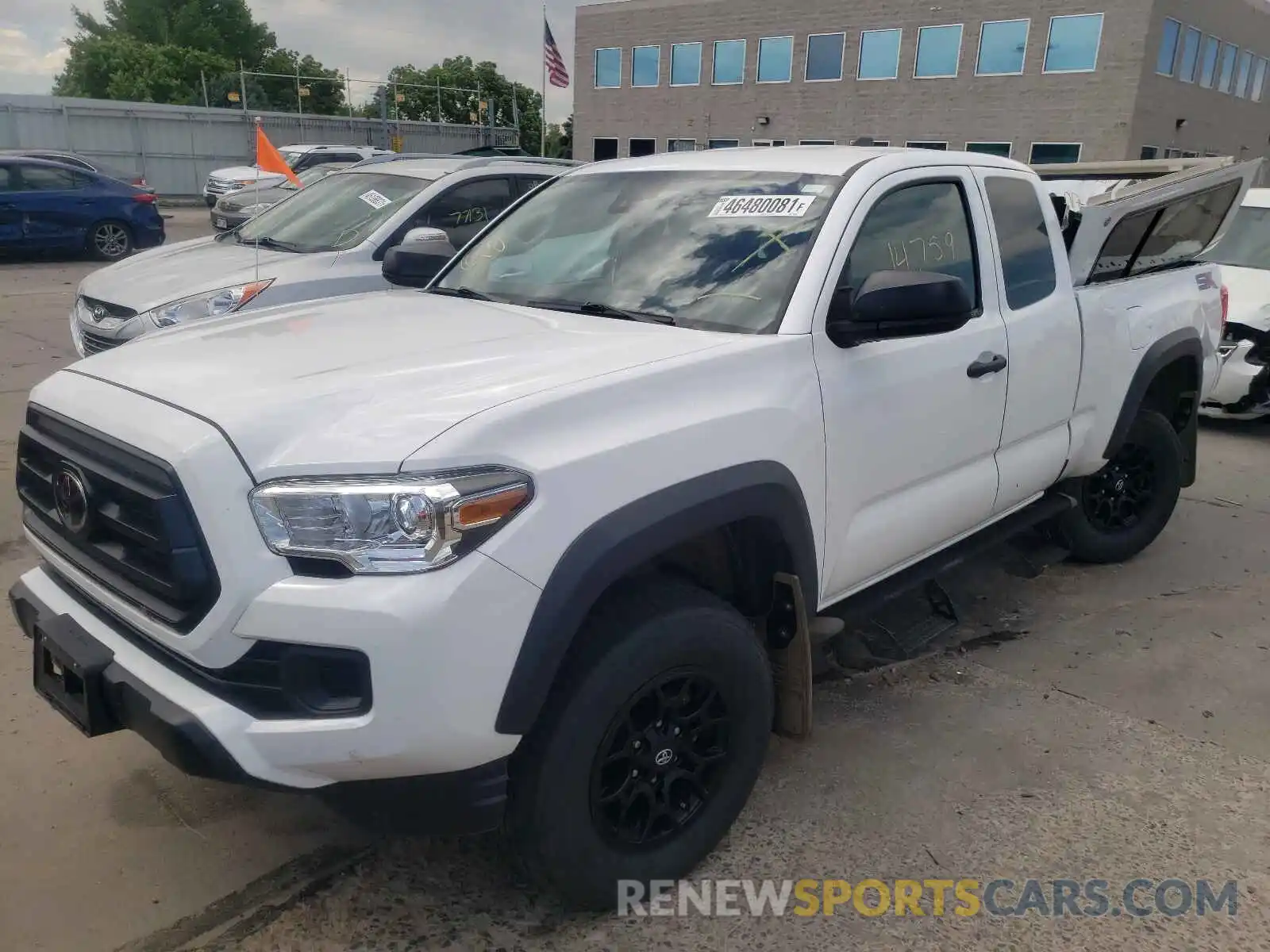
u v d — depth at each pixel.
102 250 16.39
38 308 11.70
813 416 2.87
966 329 3.54
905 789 3.25
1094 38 30.64
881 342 3.17
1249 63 36.12
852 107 35.91
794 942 2.57
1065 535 5.04
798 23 36.56
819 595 3.10
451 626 2.07
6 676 3.74
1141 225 4.58
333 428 2.19
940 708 3.79
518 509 2.17
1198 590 4.97
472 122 84.19
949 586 4.88
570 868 2.46
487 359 2.57
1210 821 3.11
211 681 2.20
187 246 7.71
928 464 3.42
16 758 3.25
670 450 2.46
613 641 2.40
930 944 2.58
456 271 3.82
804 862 2.88
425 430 2.16
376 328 2.96
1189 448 5.35
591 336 2.84
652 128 41.78
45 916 2.58
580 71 43.62
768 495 2.71
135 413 2.32
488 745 2.18
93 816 2.99
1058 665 4.16
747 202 3.33
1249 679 4.05
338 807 2.30
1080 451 4.42
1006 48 32.28
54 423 2.56
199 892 2.69
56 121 34.44
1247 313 7.50
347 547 2.08
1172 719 3.73
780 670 3.10
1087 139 31.31
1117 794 3.24
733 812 2.84
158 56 77.00
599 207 3.69
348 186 7.54
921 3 33.56
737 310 2.99
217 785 3.16
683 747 2.68
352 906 2.66
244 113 38.19
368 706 2.08
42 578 2.74
